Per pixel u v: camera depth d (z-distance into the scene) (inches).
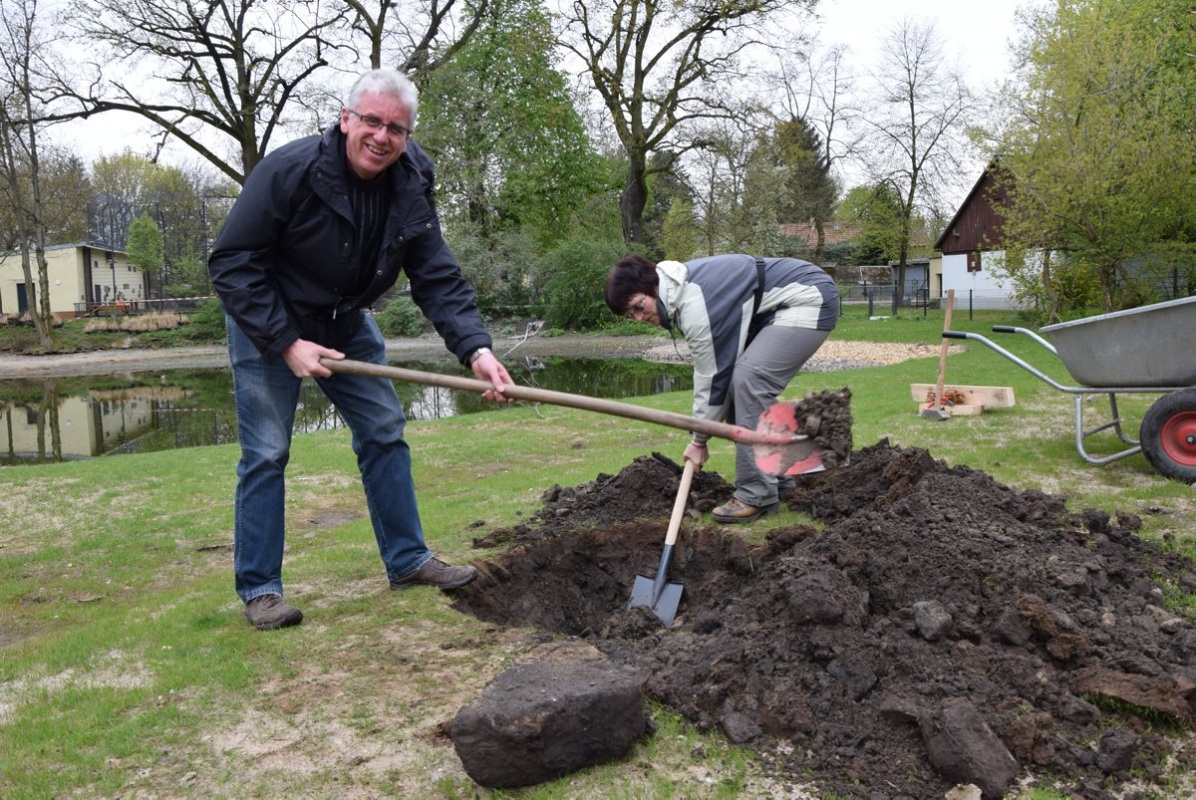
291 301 155.9
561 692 109.0
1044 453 280.7
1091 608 136.9
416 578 176.2
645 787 106.3
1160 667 119.3
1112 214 765.3
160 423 641.0
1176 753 109.0
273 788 108.7
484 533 210.1
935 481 181.6
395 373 150.3
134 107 1069.8
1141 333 238.4
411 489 175.2
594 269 1359.5
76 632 169.2
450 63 1170.0
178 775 112.3
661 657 135.0
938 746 106.0
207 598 180.7
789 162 1321.4
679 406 475.5
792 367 184.5
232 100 1091.9
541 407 525.7
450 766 112.0
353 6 1051.9
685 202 1536.7
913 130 1519.4
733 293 178.2
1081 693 118.6
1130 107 748.6
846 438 157.8
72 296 2028.8
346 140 144.4
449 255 166.4
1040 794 102.1
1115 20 827.4
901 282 1624.0
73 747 119.7
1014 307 1318.9
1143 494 221.6
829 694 119.6
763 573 154.4
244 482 160.7
